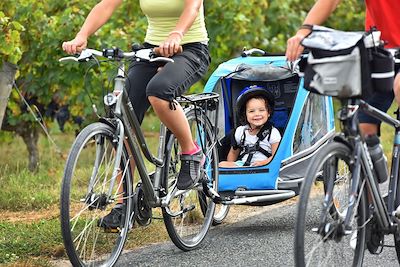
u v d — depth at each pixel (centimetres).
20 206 1560
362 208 934
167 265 1138
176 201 1221
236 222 1426
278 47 2456
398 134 1000
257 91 1377
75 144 991
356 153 905
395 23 959
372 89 880
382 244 991
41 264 1108
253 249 1222
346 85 855
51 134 2955
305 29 892
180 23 1080
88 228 1069
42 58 2038
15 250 1178
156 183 1141
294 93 1407
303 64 905
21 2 1783
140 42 2108
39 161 2264
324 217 878
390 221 977
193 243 1227
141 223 1148
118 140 1045
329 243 896
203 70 1155
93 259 1077
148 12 1157
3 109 1605
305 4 2797
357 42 853
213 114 1408
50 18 1988
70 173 983
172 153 1182
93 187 1028
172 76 1095
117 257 1098
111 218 1088
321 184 1350
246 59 1416
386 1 959
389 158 1955
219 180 1315
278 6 2542
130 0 2222
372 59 878
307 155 1333
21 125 2262
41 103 2217
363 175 926
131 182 1105
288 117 1393
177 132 1127
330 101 1385
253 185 1306
